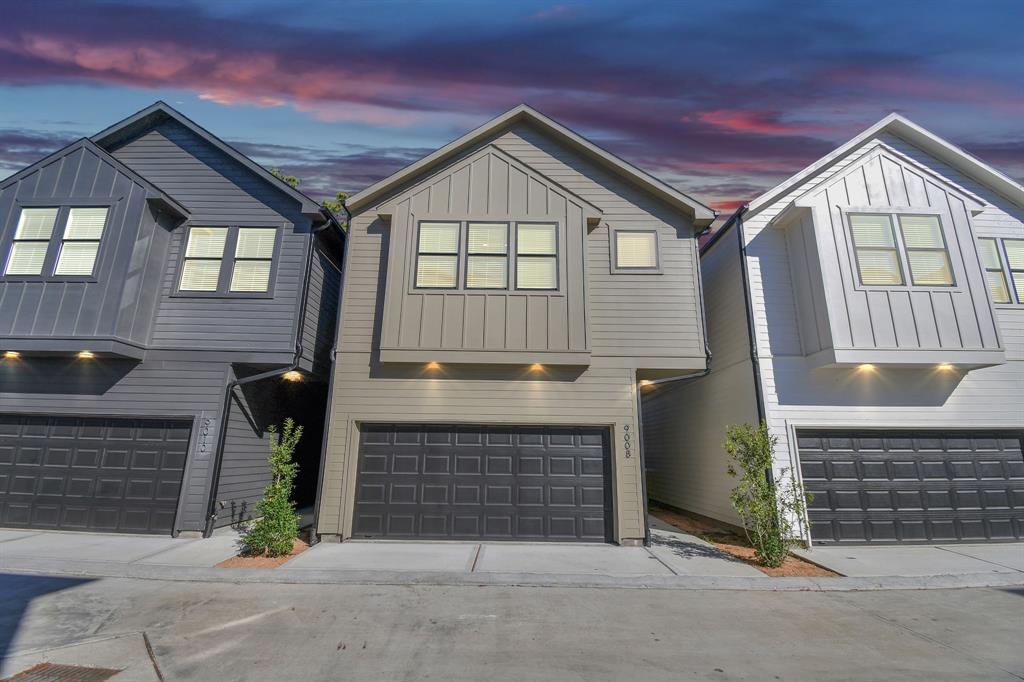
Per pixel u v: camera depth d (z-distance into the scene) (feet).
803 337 27.99
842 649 12.55
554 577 18.85
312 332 30.19
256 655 11.82
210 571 19.06
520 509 26.03
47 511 26.21
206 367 27.78
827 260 26.68
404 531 25.68
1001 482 27.12
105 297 26.18
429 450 26.71
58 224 27.53
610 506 26.09
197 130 31.27
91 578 18.31
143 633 13.16
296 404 35.94
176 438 27.02
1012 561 22.27
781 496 23.70
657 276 28.81
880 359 25.40
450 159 31.01
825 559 22.54
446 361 26.07
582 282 27.32
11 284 26.68
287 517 22.17
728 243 31.89
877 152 28.50
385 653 12.03
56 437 27.14
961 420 27.43
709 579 18.94
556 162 31.14
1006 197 31.78
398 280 27.35
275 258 29.43
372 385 27.07
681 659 11.84
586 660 11.73
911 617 15.19
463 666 11.33
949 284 26.61
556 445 26.86
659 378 30.37
